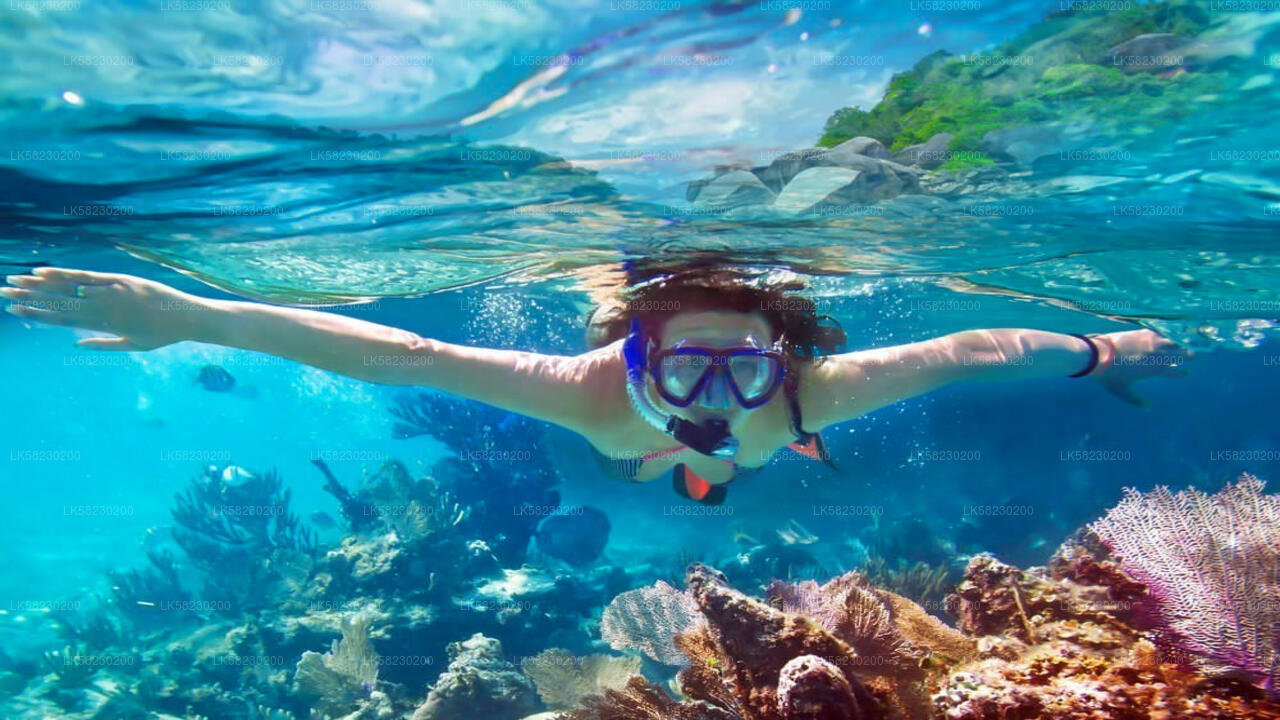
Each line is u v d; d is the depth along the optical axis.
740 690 0.89
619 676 1.30
